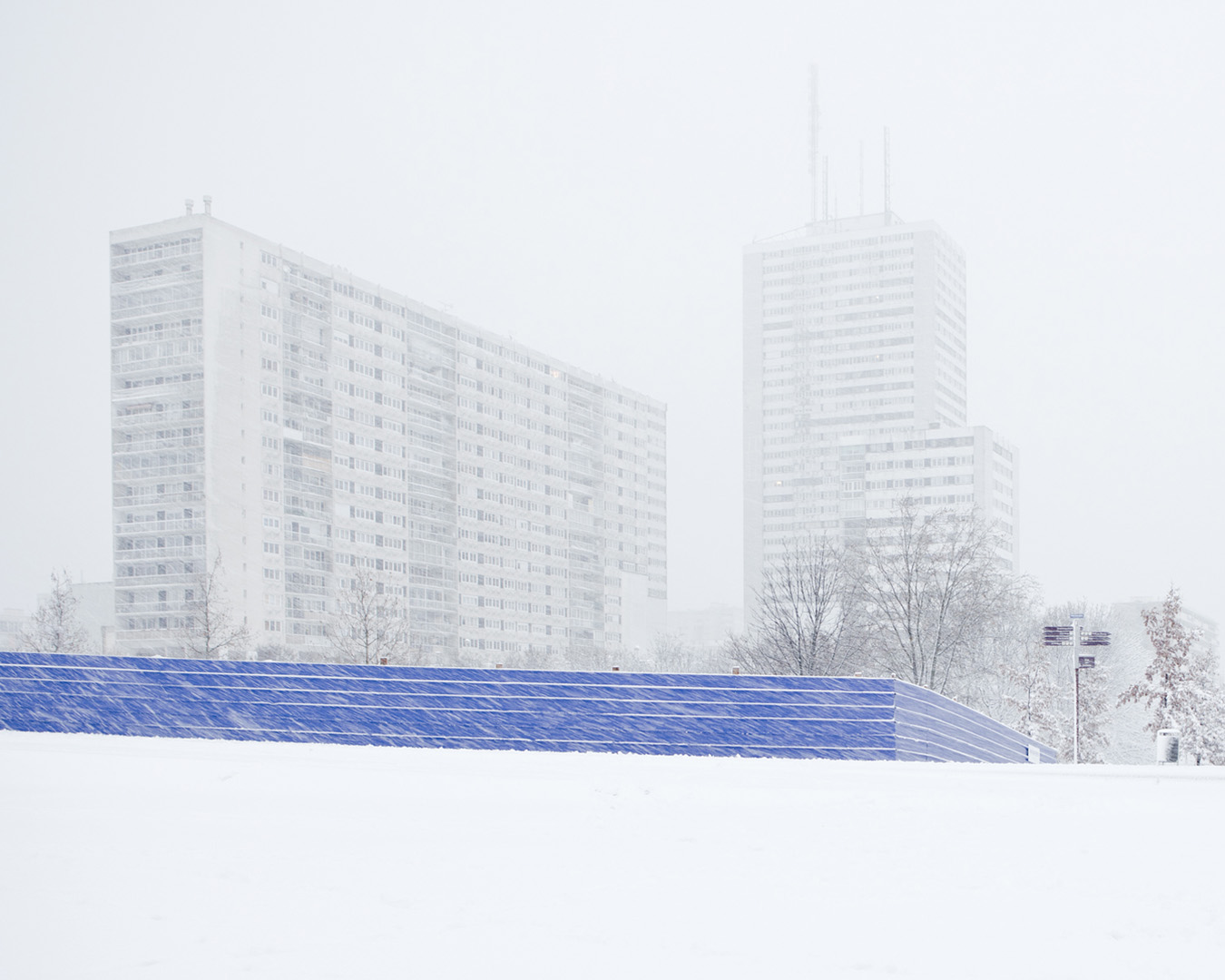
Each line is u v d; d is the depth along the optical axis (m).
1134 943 6.89
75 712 31.70
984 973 6.21
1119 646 100.19
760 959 6.48
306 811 13.61
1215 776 22.12
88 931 7.08
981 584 56.62
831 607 58.59
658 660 132.38
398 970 6.20
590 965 6.34
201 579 110.75
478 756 24.31
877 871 9.46
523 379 180.62
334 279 148.25
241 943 6.80
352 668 30.56
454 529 165.00
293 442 142.38
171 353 134.12
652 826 12.54
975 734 36.94
